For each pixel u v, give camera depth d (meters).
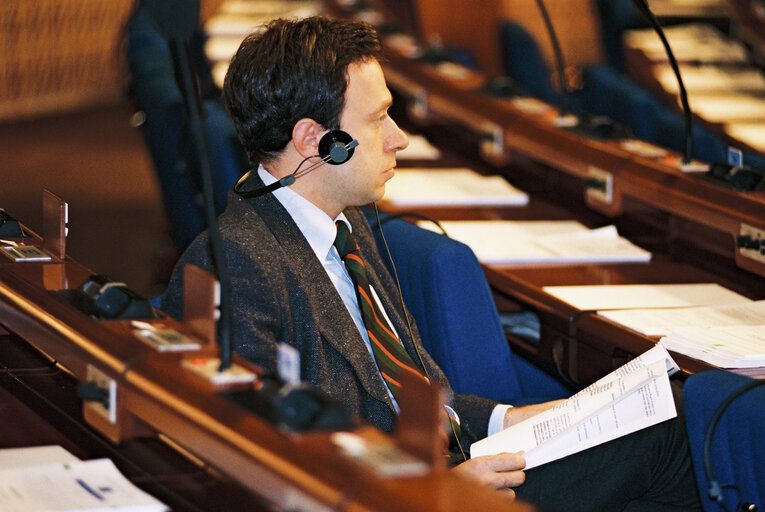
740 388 2.39
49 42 12.65
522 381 3.84
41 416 2.36
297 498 1.63
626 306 3.35
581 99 7.66
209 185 2.16
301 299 2.77
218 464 1.80
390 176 3.01
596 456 2.94
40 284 2.54
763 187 3.73
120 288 2.38
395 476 1.64
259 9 10.10
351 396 2.79
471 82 5.93
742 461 2.39
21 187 9.38
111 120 12.38
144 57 5.69
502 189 4.82
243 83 2.92
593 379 3.25
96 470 2.05
